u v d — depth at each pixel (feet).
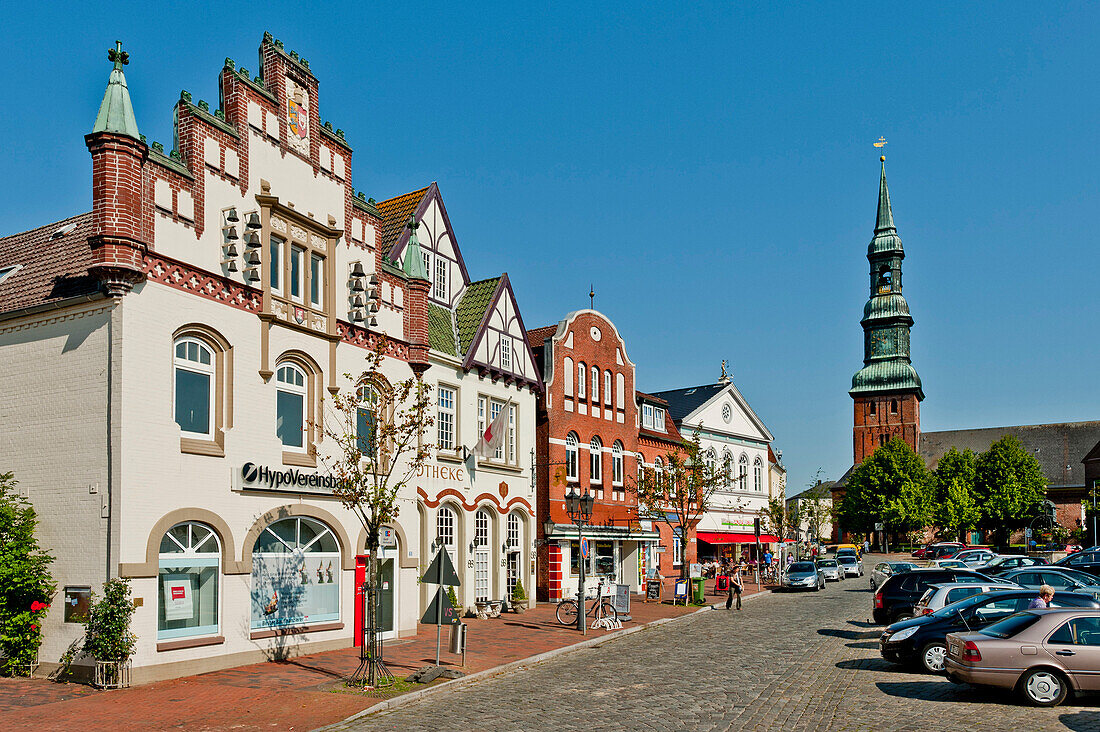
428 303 108.17
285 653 70.79
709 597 139.74
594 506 134.21
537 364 128.88
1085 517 297.74
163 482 61.77
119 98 60.80
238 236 69.62
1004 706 50.67
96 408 60.44
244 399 69.00
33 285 65.62
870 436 394.52
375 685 58.59
